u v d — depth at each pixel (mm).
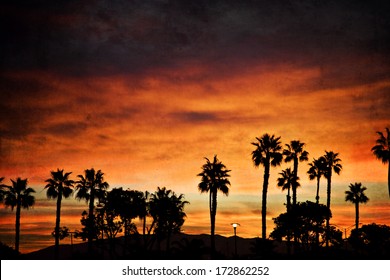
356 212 65938
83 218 44656
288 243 50625
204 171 50156
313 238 50344
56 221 53969
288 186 57812
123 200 43875
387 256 37688
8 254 44281
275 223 51250
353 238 46906
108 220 44094
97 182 55156
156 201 45312
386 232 46219
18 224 53594
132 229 44062
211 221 49062
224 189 49656
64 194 54500
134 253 37375
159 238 44781
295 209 50719
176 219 45500
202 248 35781
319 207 50719
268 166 47906
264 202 46938
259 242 38562
